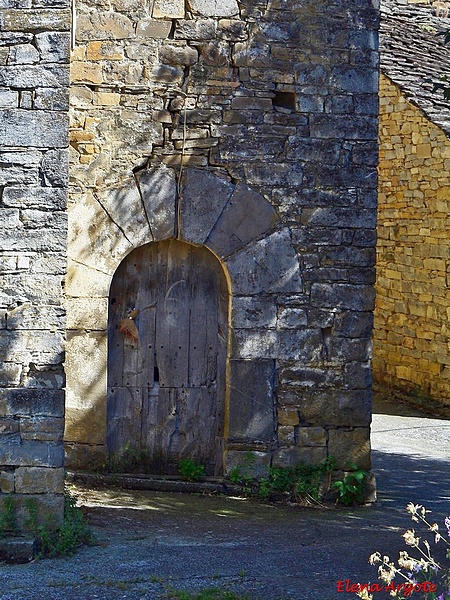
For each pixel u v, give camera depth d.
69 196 8.17
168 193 8.29
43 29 6.23
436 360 14.70
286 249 8.39
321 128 8.44
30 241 6.24
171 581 5.79
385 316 15.96
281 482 8.27
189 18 8.28
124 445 8.45
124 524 7.10
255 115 8.35
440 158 14.40
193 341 8.54
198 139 8.30
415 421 13.67
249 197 8.35
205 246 8.34
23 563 6.03
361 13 8.49
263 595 5.57
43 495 6.23
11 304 6.23
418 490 9.20
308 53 8.41
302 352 8.41
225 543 6.75
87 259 8.21
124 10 8.21
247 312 8.35
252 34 8.34
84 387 8.25
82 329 8.23
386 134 15.64
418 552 6.66
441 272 14.57
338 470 8.39
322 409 8.40
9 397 6.21
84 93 8.19
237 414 8.34
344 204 8.47
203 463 8.52
